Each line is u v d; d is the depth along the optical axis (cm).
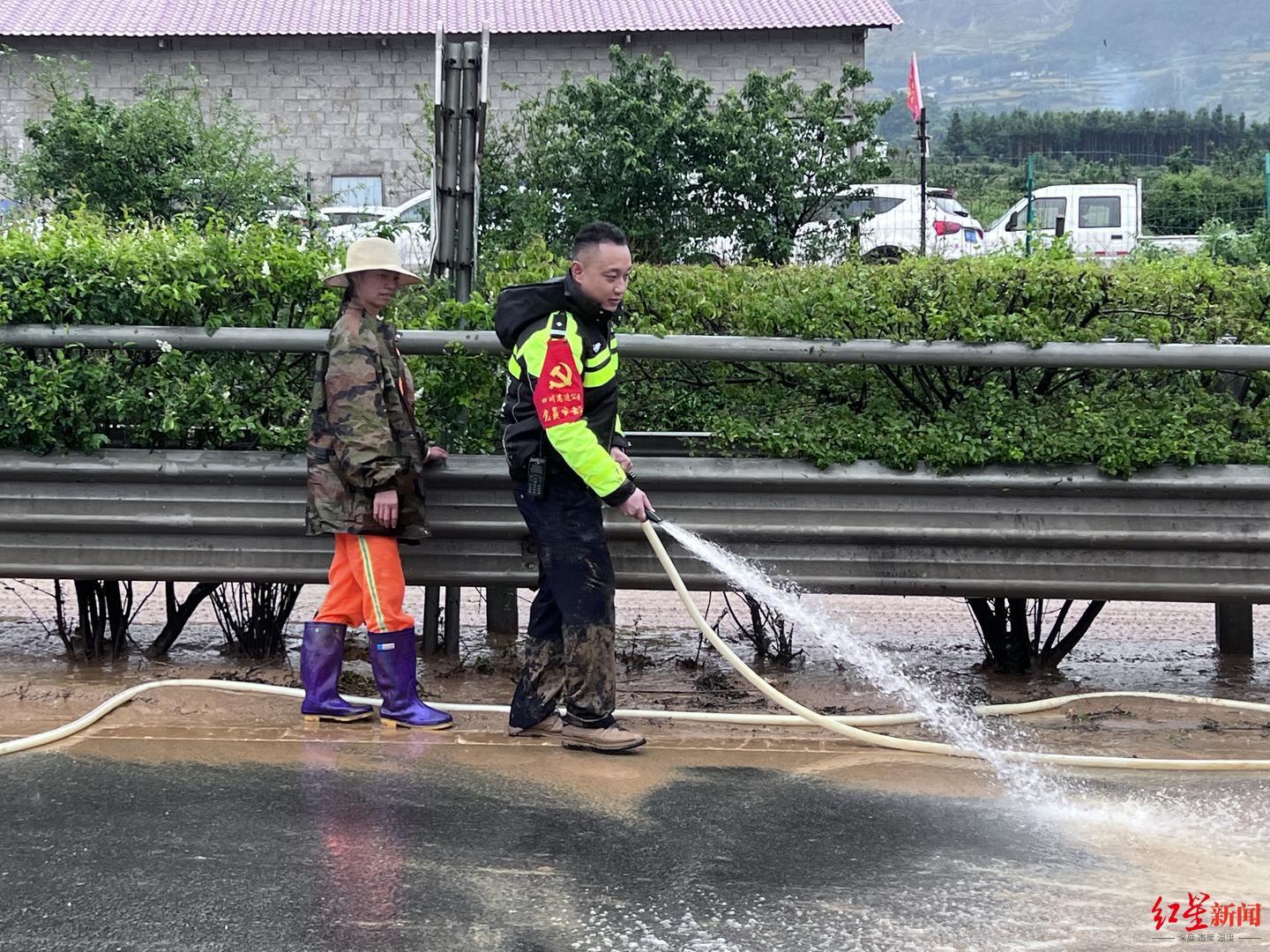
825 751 484
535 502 470
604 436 471
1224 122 4912
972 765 469
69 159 1667
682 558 539
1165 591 529
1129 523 528
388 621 496
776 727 517
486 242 1341
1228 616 650
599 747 474
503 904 340
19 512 546
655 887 353
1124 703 554
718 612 732
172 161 1700
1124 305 543
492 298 556
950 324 528
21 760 455
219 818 400
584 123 1520
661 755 475
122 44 2486
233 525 543
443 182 571
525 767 457
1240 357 514
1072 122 4862
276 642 609
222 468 539
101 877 355
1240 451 529
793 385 568
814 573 538
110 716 511
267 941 318
